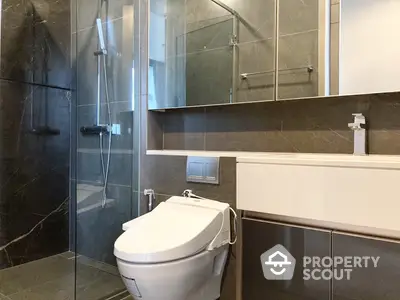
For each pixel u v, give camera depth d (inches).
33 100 89.0
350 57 57.5
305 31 61.9
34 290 72.9
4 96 82.9
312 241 50.4
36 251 90.1
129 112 80.2
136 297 49.9
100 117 86.9
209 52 73.7
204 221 54.8
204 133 76.5
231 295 60.5
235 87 70.1
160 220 56.7
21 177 86.7
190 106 75.6
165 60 78.1
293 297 52.2
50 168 93.0
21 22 86.2
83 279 76.0
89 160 88.7
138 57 79.7
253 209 53.9
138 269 46.3
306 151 63.5
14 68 84.7
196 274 51.7
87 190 87.0
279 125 66.6
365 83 56.0
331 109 60.9
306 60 61.7
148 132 77.4
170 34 78.4
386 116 55.8
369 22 55.9
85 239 83.9
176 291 49.1
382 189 42.8
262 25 67.1
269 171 52.0
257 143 69.2
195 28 75.7
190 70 76.0
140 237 50.4
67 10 96.7
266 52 66.3
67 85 96.7
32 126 88.8
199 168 65.3
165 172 71.6
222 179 62.1
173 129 81.3
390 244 44.4
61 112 95.4
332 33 59.2
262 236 55.1
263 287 55.2
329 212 46.7
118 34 84.4
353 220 44.9
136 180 76.9
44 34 91.4
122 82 82.6
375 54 55.3
